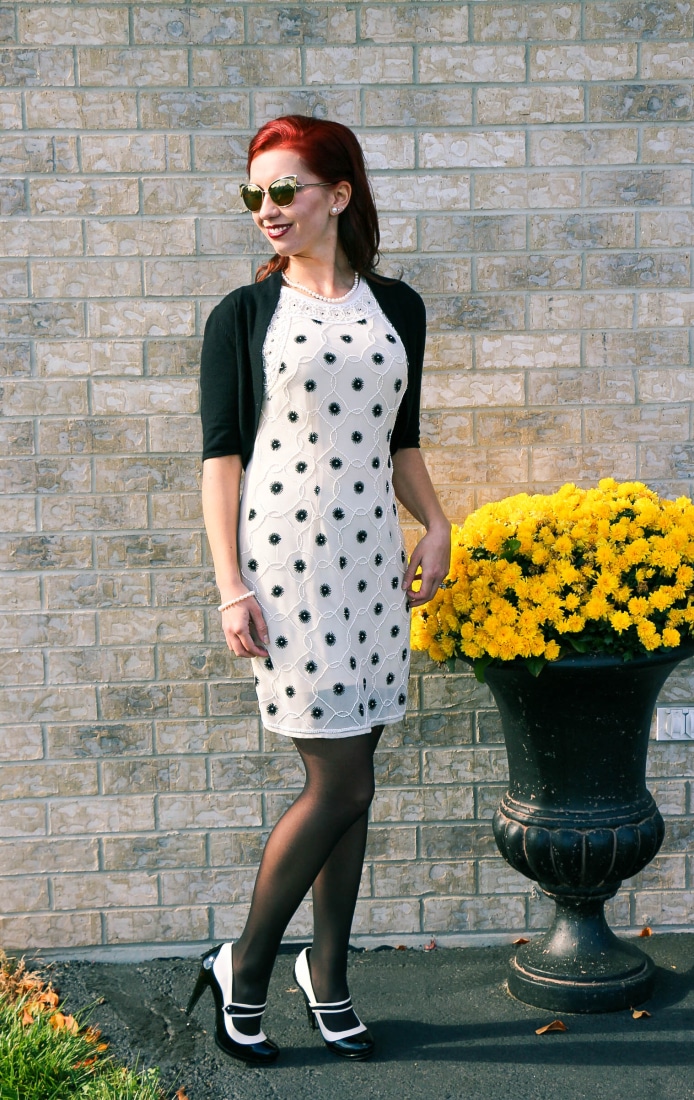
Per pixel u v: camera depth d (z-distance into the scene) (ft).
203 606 9.53
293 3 9.11
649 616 7.80
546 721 8.05
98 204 9.21
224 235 9.27
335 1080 7.52
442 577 7.96
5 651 9.48
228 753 9.64
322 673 7.16
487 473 9.57
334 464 7.18
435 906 9.80
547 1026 8.06
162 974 9.35
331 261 7.49
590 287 9.45
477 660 7.98
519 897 9.81
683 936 9.76
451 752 9.72
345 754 7.30
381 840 9.77
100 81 9.12
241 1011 7.67
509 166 9.31
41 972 9.39
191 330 9.34
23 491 9.39
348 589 7.21
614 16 9.20
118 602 9.50
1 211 9.19
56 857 9.64
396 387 7.45
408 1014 8.44
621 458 9.59
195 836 9.68
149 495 9.45
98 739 9.58
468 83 9.23
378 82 9.19
